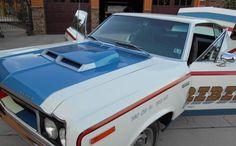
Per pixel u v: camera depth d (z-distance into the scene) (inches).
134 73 93.8
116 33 135.9
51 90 75.7
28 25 457.7
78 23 197.9
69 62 94.0
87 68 89.3
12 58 102.0
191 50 121.1
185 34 119.0
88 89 77.6
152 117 90.7
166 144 130.8
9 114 91.8
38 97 73.9
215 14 247.6
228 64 123.1
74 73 86.6
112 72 90.9
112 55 100.6
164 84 93.6
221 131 148.2
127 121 77.9
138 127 84.3
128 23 137.3
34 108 76.3
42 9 454.6
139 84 87.2
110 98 76.2
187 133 142.9
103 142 71.0
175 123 153.0
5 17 586.6
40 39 419.2
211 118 163.0
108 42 131.3
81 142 65.2
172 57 114.8
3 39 404.5
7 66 93.5
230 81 122.2
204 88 118.4
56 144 73.0
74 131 65.0
